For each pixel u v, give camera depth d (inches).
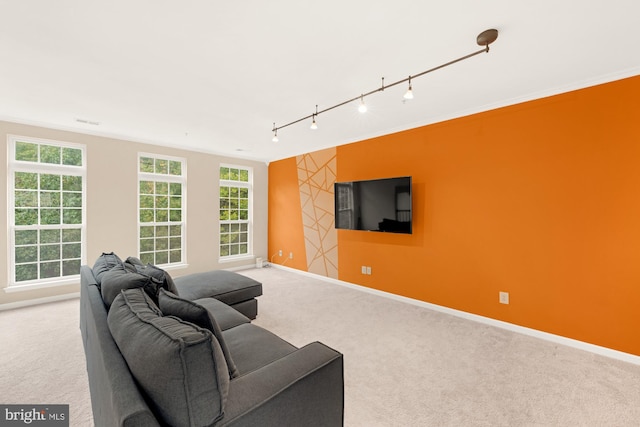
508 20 64.3
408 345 97.3
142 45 73.5
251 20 64.0
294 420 42.1
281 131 152.6
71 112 122.6
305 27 66.7
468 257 121.2
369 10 61.1
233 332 71.0
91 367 58.5
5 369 81.2
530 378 78.4
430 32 68.8
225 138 167.2
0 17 61.7
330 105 115.4
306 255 199.9
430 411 65.6
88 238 149.6
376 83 95.8
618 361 87.1
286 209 216.4
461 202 123.0
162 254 180.1
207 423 33.1
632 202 86.1
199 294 103.0
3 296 128.1
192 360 31.9
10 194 131.0
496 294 113.5
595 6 59.4
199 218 194.2
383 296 152.9
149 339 35.7
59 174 143.2
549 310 101.3
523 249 106.9
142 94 104.1
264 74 89.4
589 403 68.4
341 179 174.9
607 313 90.5
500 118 111.7
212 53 77.6
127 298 51.7
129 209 163.2
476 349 94.5
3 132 127.6
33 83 94.9
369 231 156.2
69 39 70.5
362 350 93.8
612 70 86.5
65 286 143.3
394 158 147.2
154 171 177.0
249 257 223.8
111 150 156.9
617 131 88.0
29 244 136.2
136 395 31.8
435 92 102.9
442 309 129.3
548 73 88.5
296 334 105.7
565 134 97.3
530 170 104.9
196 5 58.9
